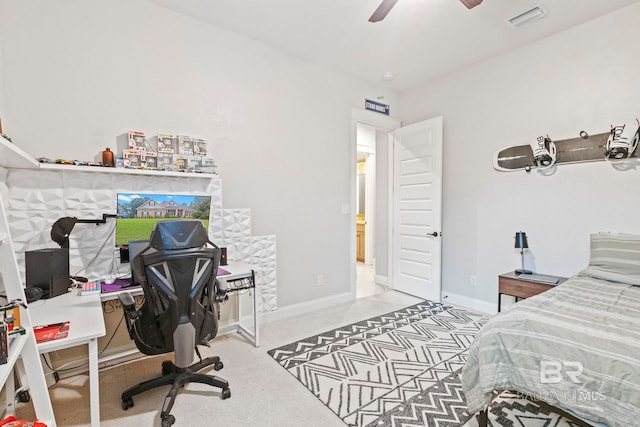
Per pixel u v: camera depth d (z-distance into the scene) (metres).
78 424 1.64
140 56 2.36
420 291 3.85
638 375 1.10
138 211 2.19
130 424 1.64
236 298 2.88
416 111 4.01
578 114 2.68
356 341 2.62
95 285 2.00
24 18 1.96
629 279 2.10
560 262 2.80
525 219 3.02
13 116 1.93
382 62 3.36
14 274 1.12
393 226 4.20
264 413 1.73
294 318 3.17
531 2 2.35
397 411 1.74
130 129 2.32
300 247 3.32
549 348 1.33
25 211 1.94
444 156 3.70
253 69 2.93
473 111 3.41
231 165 2.82
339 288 3.66
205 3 2.40
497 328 1.51
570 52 2.71
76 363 2.15
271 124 3.06
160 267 1.61
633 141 2.36
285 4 2.40
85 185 2.13
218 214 2.71
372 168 5.98
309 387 1.97
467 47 3.03
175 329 1.63
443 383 2.01
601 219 2.57
